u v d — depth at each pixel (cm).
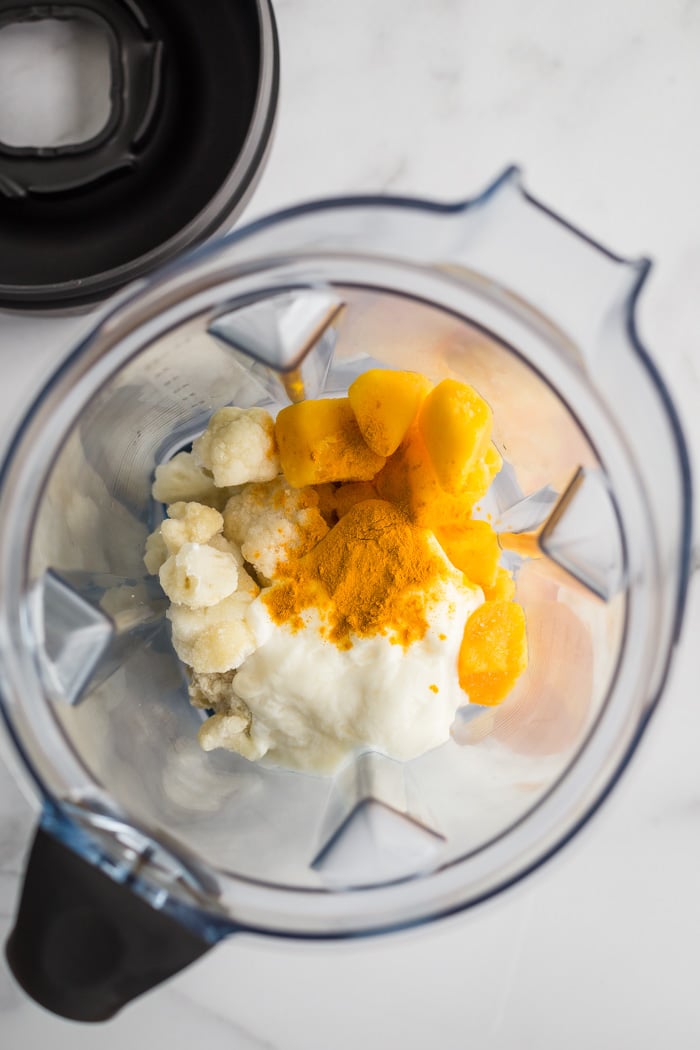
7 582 38
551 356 40
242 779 45
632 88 51
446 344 42
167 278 38
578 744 40
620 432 39
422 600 42
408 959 51
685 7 51
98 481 43
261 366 41
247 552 43
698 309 51
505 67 51
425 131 50
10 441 38
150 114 49
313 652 42
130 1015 50
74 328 50
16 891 50
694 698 51
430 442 41
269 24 47
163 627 45
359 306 41
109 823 37
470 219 38
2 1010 50
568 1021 51
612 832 51
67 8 49
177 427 45
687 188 51
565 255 38
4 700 37
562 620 44
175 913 36
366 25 50
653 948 51
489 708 44
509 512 45
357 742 43
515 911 51
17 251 49
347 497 44
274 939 37
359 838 38
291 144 50
